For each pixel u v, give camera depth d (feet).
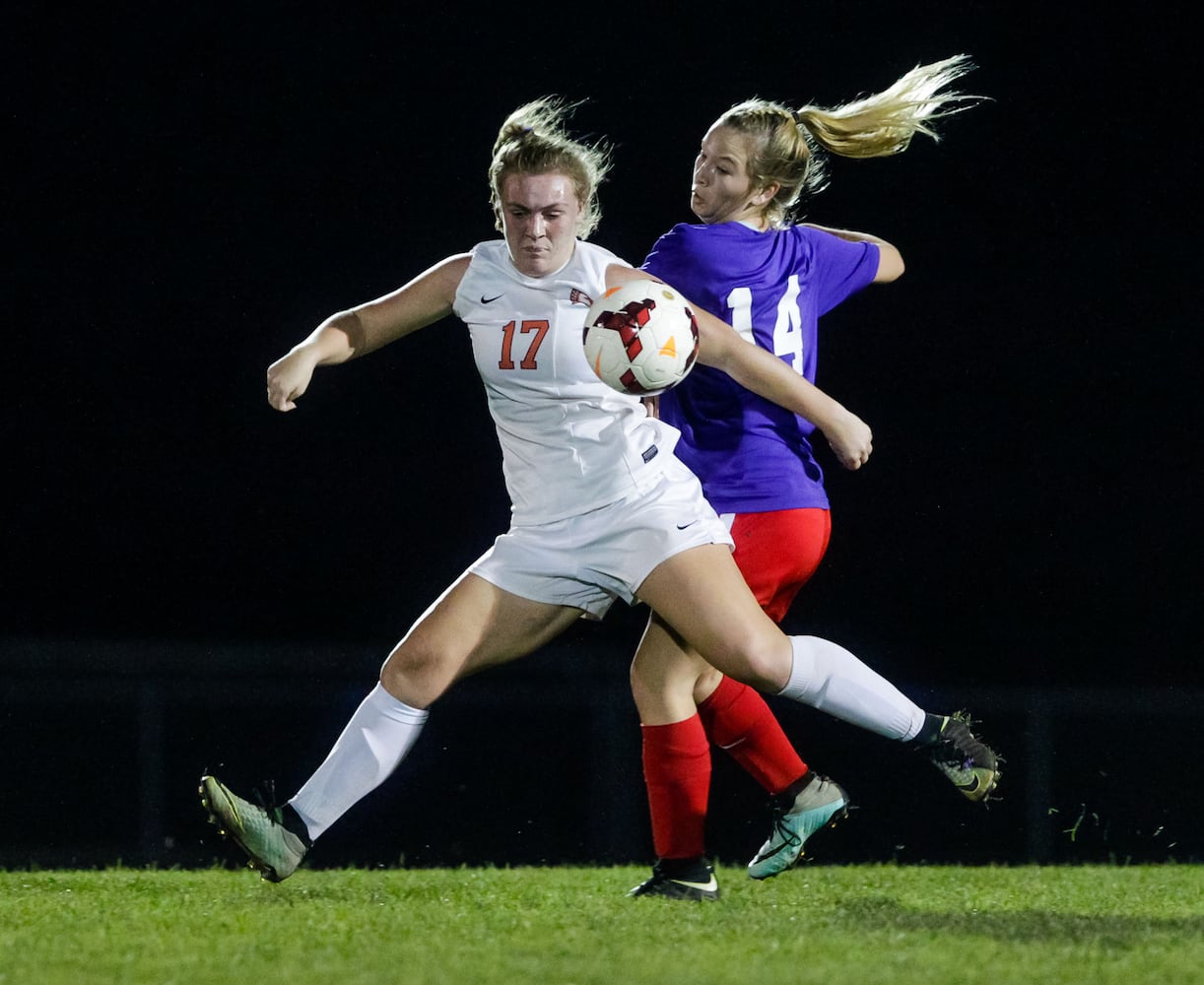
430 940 40.32
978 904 52.65
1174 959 37.19
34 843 132.67
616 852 132.98
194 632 194.70
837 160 192.65
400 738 51.90
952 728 54.65
